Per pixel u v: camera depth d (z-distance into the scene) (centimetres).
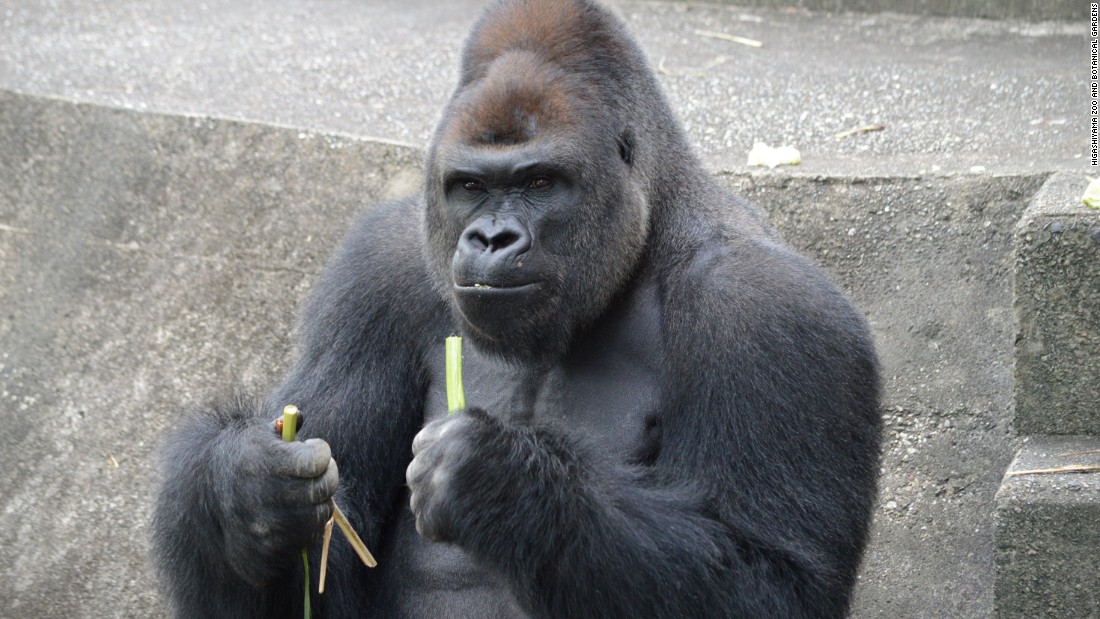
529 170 395
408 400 469
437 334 462
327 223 678
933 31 938
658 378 434
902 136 712
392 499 474
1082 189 527
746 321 410
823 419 407
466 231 396
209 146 708
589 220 407
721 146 726
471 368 459
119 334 680
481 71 419
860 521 416
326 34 948
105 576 627
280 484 387
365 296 469
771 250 433
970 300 593
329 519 403
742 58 887
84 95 778
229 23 976
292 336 660
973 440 563
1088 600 450
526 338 408
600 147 408
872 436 424
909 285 605
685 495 402
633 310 439
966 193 606
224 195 698
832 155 693
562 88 405
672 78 839
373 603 464
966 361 581
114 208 709
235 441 399
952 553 540
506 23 420
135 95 787
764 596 390
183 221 698
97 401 665
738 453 403
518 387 448
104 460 650
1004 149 673
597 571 380
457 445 374
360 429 463
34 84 800
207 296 679
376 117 762
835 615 408
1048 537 451
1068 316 479
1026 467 465
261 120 723
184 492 417
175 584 434
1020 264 483
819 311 416
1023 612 459
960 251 602
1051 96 761
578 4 423
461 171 398
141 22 973
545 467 380
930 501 556
